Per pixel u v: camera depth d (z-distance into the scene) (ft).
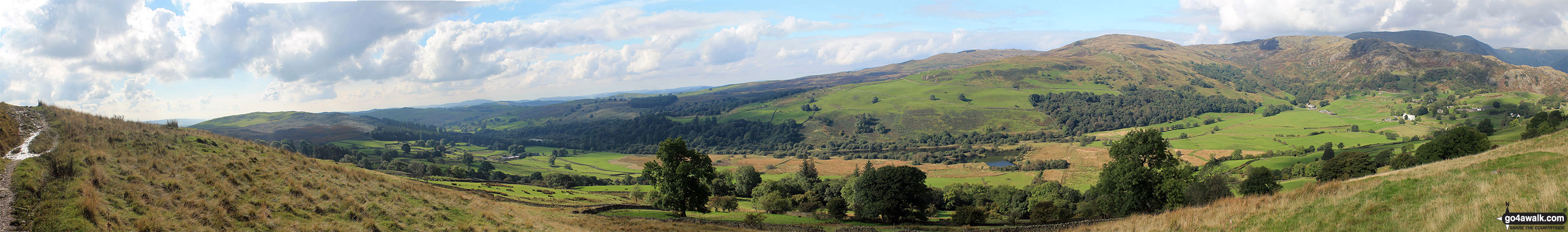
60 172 70.59
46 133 98.27
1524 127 396.57
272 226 75.41
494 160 620.90
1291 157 445.37
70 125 105.91
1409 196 74.23
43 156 78.43
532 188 271.28
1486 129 413.80
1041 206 188.75
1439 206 66.39
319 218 83.92
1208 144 595.47
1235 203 96.89
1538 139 136.77
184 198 76.13
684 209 174.19
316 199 92.38
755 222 169.89
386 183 122.42
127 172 81.30
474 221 104.53
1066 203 269.64
